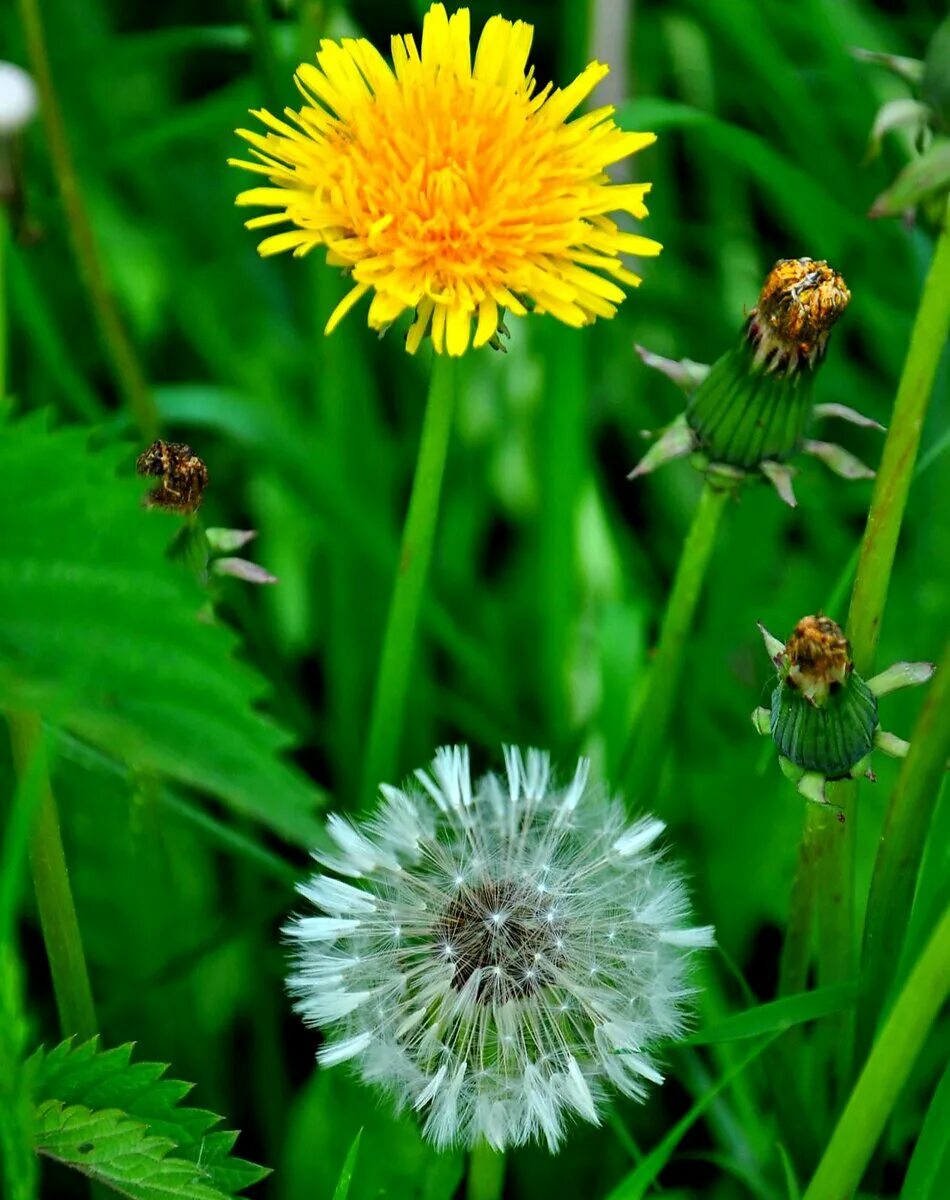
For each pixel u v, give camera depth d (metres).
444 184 0.34
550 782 0.37
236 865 0.40
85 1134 0.33
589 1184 0.39
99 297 0.40
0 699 0.28
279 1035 0.40
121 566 0.29
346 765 0.43
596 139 0.35
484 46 0.35
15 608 0.29
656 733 0.39
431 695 0.43
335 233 0.34
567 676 0.42
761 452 0.36
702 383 0.36
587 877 0.35
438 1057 0.34
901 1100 0.38
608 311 0.34
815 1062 0.38
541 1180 0.39
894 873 0.35
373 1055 0.34
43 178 0.45
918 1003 0.32
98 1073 0.34
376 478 0.44
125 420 0.42
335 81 0.35
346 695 0.43
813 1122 0.38
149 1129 0.34
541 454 0.43
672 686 0.38
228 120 0.45
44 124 0.39
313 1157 0.37
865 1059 0.36
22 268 0.41
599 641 0.41
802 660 0.33
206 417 0.42
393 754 0.38
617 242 0.35
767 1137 0.38
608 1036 0.34
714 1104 0.38
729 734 0.44
